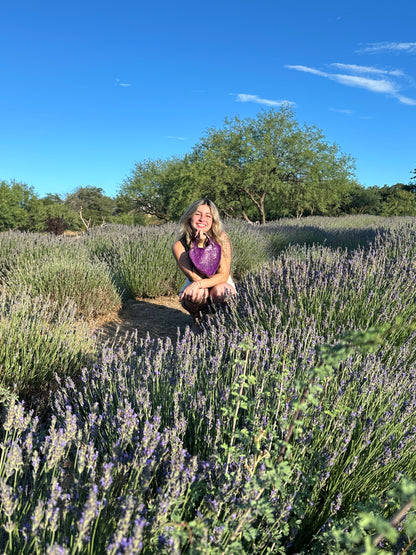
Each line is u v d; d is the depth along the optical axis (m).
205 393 2.33
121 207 58.84
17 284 5.16
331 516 1.69
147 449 1.56
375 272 4.10
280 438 1.82
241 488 1.48
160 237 7.75
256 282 4.82
